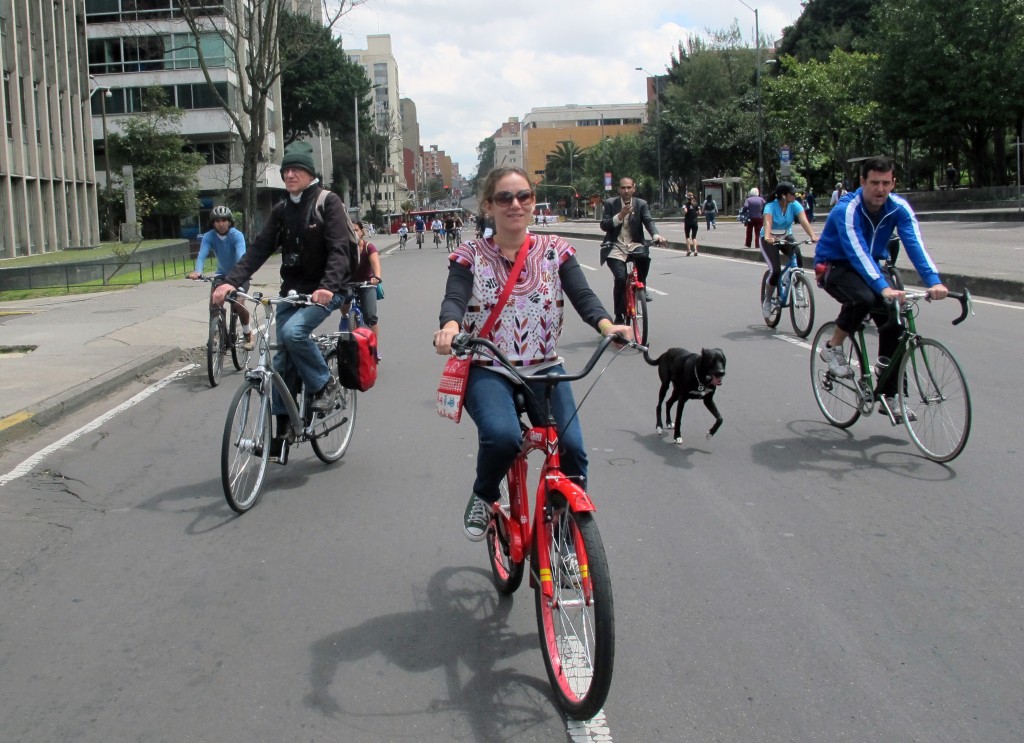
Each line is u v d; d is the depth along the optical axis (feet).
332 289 19.98
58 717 11.59
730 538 16.87
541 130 522.06
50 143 126.72
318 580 15.62
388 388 31.30
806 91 170.50
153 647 13.38
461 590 15.07
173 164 162.09
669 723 11.11
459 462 22.22
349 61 220.64
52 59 127.44
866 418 24.81
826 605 14.07
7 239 111.14
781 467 20.92
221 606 14.70
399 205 458.09
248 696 11.99
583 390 29.53
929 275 20.53
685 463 21.54
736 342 36.81
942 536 16.56
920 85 138.10
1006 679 11.89
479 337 12.91
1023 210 108.47
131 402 30.81
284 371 20.89
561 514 11.64
